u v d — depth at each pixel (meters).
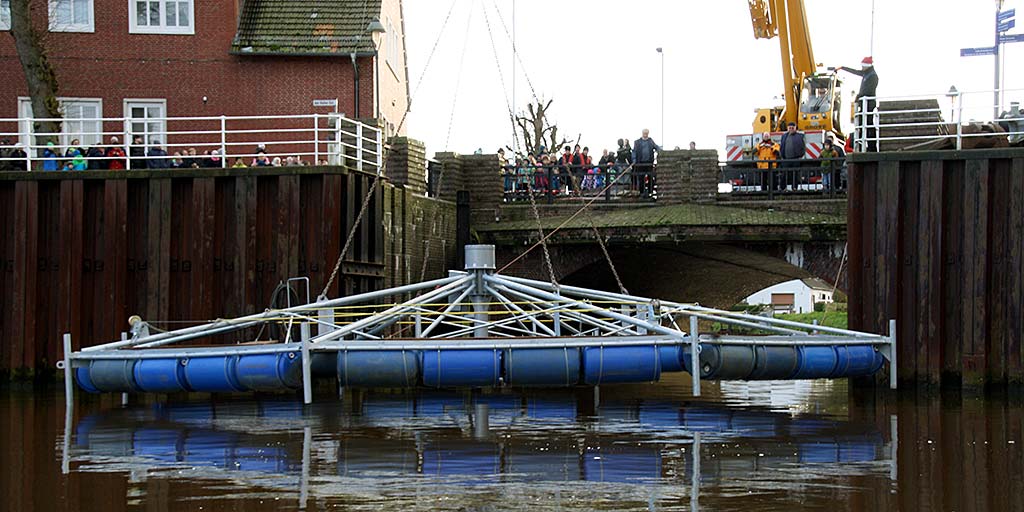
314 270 28.23
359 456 18.41
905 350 27.08
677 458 18.22
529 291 25.97
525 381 23.17
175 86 37.94
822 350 24.70
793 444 19.58
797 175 35.53
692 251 33.94
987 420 22.59
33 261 29.17
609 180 36.66
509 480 16.53
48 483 16.55
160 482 16.53
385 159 33.66
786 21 40.56
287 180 28.28
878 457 18.41
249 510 14.91
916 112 29.58
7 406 25.23
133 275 29.06
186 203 28.88
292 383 23.47
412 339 24.09
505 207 35.00
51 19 37.12
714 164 33.75
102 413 23.88
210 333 24.91
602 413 23.52
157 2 37.94
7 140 36.75
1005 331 26.64
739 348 23.78
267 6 38.81
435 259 34.38
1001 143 27.62
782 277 38.41
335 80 38.25
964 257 26.73
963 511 14.88
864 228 27.50
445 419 22.55
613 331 25.44
